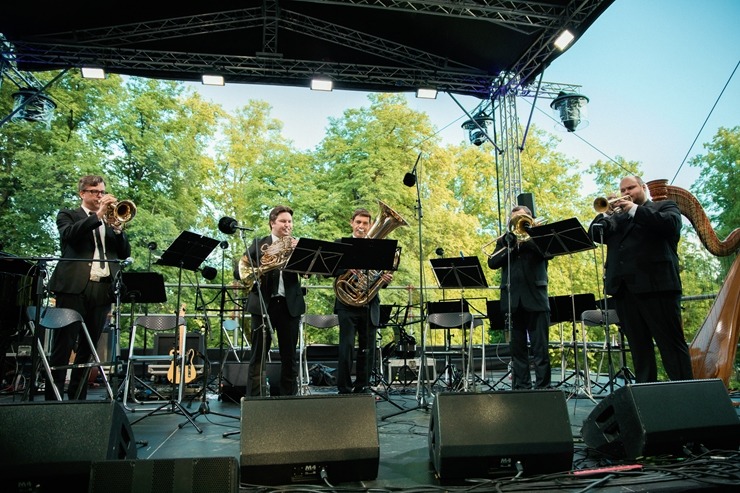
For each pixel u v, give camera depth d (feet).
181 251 16.11
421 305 17.28
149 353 31.78
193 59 29.86
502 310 18.52
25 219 49.14
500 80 31.76
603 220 14.97
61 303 14.60
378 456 8.90
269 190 60.34
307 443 8.71
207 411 15.85
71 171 49.73
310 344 29.27
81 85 54.80
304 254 14.35
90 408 8.20
